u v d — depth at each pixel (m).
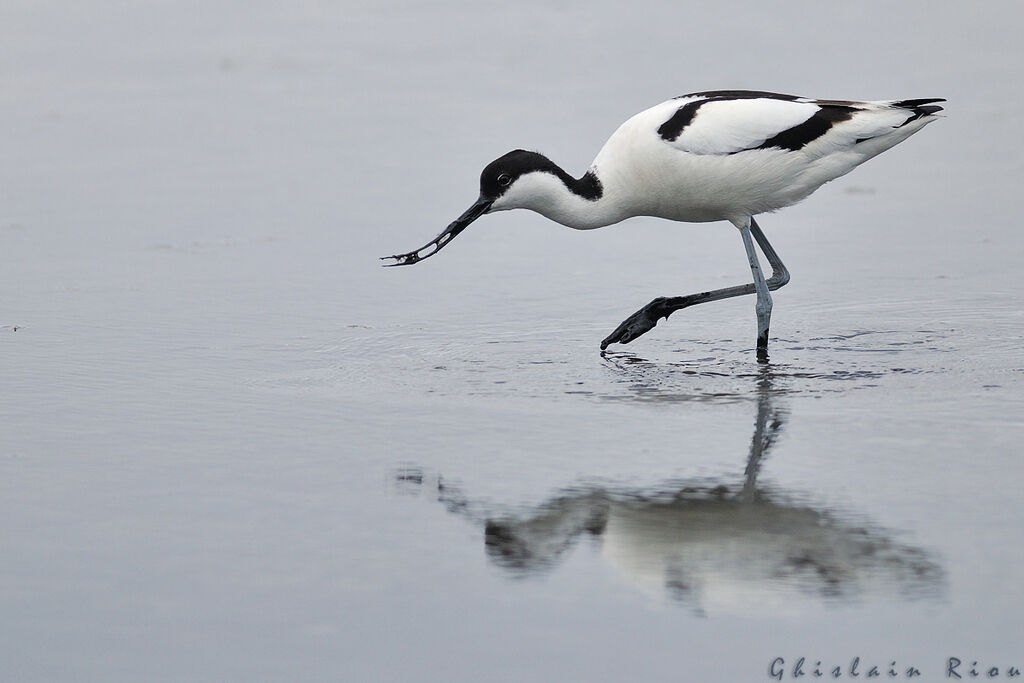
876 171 16.98
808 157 11.63
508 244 14.84
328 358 11.33
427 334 11.96
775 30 22.42
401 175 16.81
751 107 11.55
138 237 14.88
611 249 14.65
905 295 12.78
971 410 9.73
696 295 11.68
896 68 20.16
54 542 7.83
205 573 7.45
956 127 18.17
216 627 6.88
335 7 25.39
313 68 21.70
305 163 17.41
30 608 7.08
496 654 6.63
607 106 18.67
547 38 22.67
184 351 11.51
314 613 7.03
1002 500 8.16
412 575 7.43
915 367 10.77
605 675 6.45
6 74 21.73
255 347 11.62
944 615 6.91
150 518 8.16
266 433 9.59
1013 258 13.75
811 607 7.04
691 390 10.38
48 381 10.73
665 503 8.30
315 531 7.98
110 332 12.02
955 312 12.21
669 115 11.62
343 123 18.89
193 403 10.22
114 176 17.03
